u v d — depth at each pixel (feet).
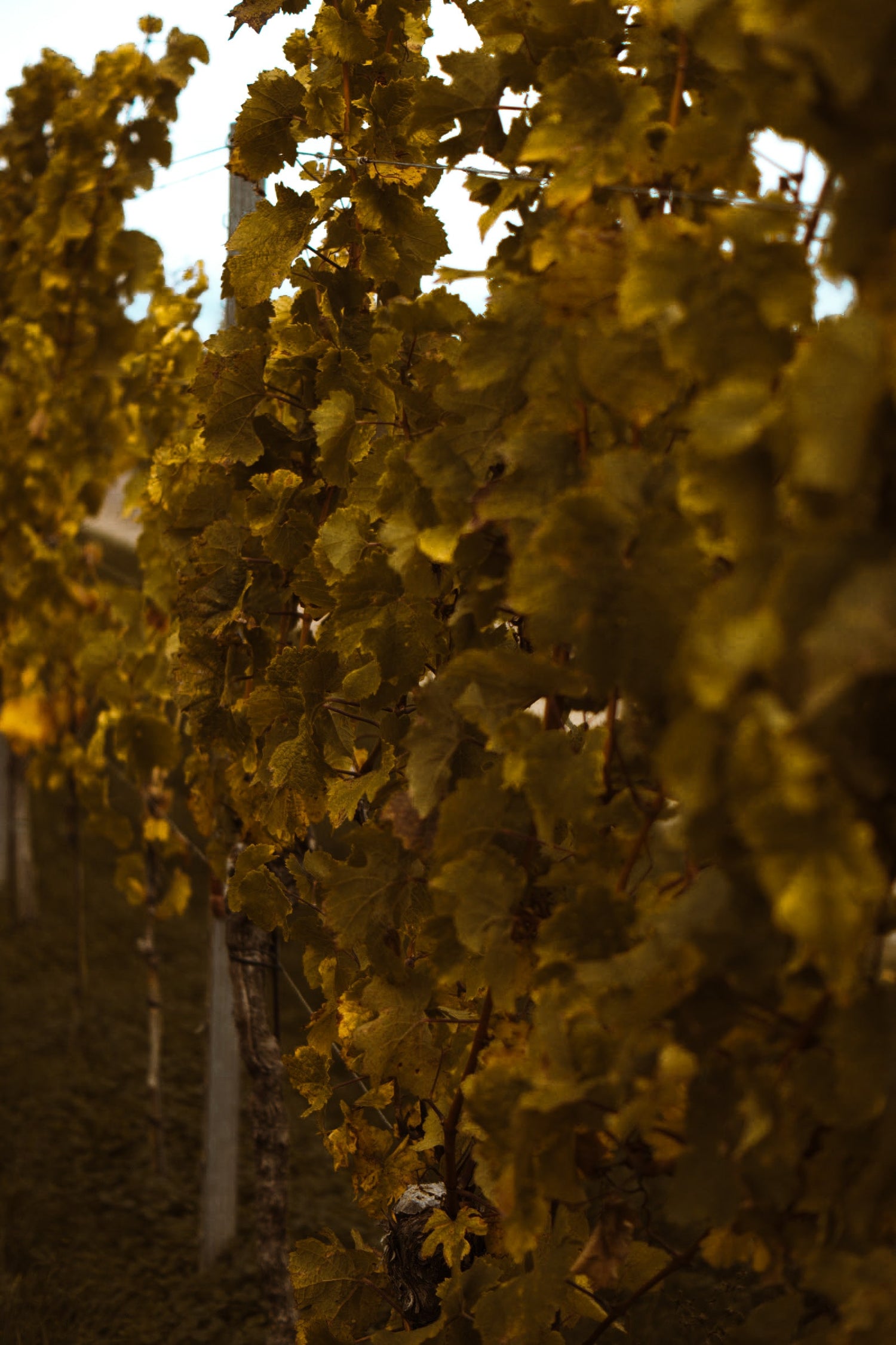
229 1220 11.82
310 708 6.59
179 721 11.69
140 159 12.09
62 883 21.77
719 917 3.46
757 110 3.26
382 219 6.89
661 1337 7.16
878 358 2.72
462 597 5.24
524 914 4.94
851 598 2.66
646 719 4.04
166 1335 10.68
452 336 5.83
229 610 7.71
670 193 4.09
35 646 14.49
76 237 12.17
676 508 3.70
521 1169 4.04
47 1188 12.82
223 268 7.36
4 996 17.42
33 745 15.40
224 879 9.07
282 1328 9.60
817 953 3.11
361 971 6.56
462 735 5.05
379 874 5.73
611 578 3.66
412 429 5.83
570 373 4.26
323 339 7.07
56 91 14.66
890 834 3.09
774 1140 3.70
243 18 7.63
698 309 3.48
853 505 2.86
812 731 2.82
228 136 9.00
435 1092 6.12
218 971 11.55
